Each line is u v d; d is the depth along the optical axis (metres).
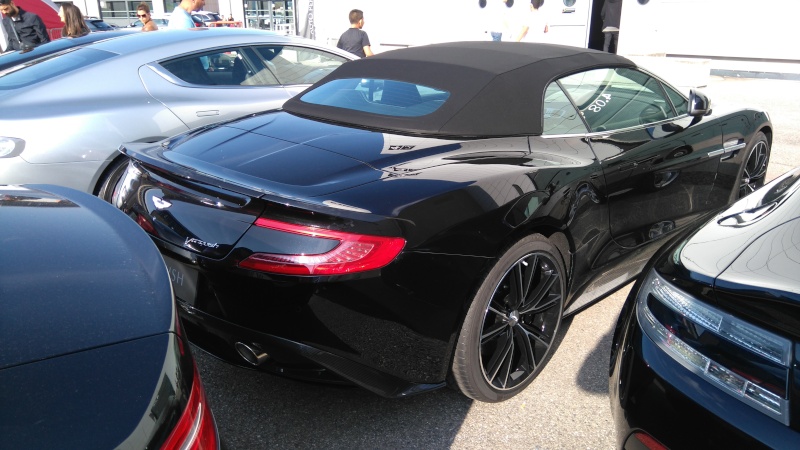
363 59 3.49
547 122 2.92
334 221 2.03
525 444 2.36
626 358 1.81
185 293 2.30
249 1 20.16
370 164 2.40
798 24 12.45
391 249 2.05
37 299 1.43
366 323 2.10
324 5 17.70
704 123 3.61
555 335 2.76
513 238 2.37
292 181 2.22
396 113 2.88
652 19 13.40
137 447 1.15
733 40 13.17
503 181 2.40
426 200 2.18
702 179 3.56
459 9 15.34
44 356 1.26
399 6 16.47
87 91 4.14
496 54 3.21
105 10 27.88
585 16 13.25
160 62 4.48
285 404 2.57
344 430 2.42
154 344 1.35
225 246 2.14
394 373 2.22
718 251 1.73
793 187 1.94
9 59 5.09
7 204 1.95
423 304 2.16
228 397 2.61
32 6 14.43
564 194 2.59
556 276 2.67
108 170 4.10
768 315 1.46
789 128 7.86
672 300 1.70
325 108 3.07
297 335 2.10
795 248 1.62
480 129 2.76
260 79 4.93
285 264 2.03
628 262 3.19
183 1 8.05
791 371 1.40
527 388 2.70
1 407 1.14
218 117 4.56
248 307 2.14
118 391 1.21
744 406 1.46
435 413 2.53
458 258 2.21
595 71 3.28
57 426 1.13
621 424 1.76
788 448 1.37
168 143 2.78
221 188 2.19
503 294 2.49
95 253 1.67
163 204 2.37
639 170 3.04
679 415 1.57
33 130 3.81
